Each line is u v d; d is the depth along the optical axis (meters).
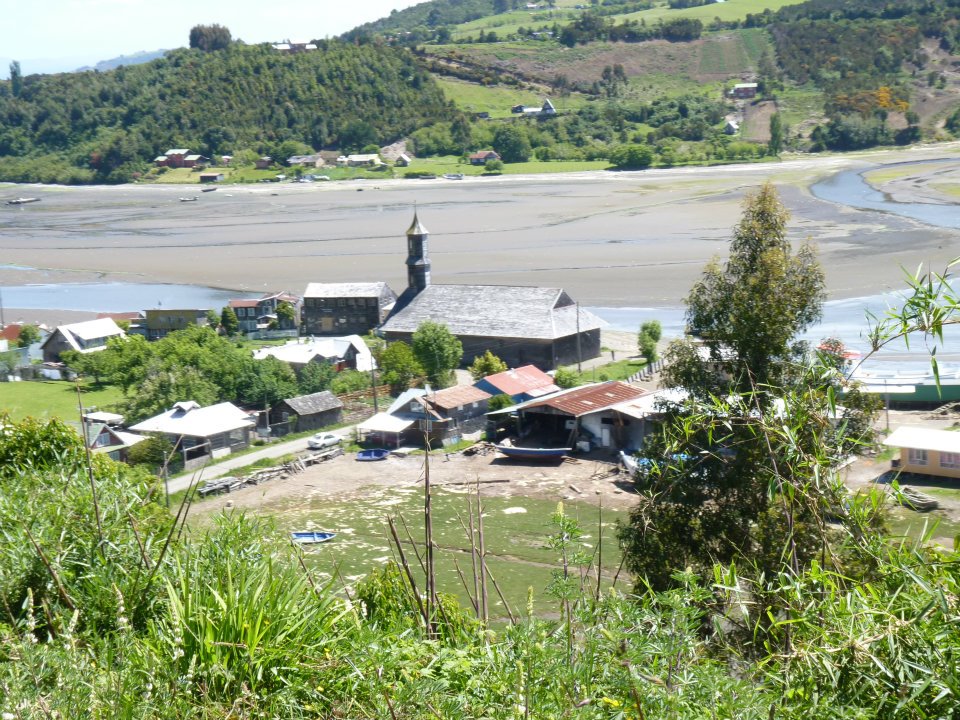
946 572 9.08
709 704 8.71
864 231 158.12
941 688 8.15
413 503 57.62
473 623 11.79
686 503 28.52
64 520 14.16
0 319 124.94
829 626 9.07
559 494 57.94
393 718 8.93
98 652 11.00
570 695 8.92
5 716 9.14
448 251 171.88
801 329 33.69
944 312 10.73
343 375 90.81
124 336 102.81
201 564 12.54
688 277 135.62
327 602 11.56
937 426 65.25
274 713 9.77
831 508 11.31
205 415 71.81
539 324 95.44
